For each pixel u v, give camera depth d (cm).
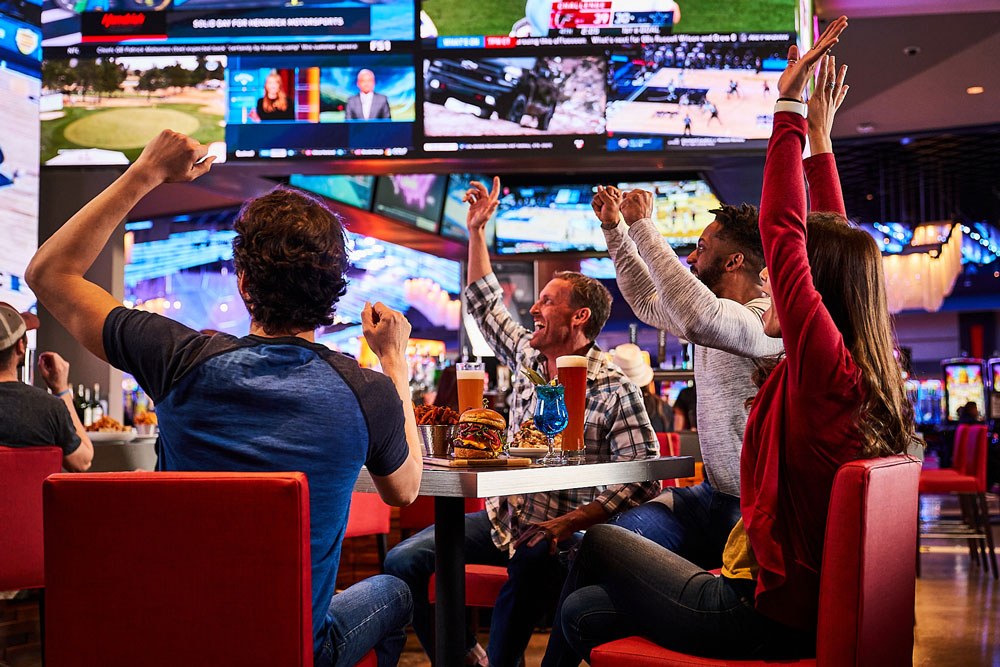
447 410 231
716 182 618
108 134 539
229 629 141
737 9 523
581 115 527
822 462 166
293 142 535
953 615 465
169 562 142
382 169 559
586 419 273
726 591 172
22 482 291
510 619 257
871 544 157
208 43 539
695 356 262
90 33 541
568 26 529
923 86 786
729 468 249
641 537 193
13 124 530
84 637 144
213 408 151
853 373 166
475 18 532
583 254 875
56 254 155
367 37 535
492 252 889
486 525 285
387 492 168
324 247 157
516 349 306
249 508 139
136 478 142
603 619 191
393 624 186
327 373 155
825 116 220
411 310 1145
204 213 1003
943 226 1638
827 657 157
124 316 155
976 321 1962
